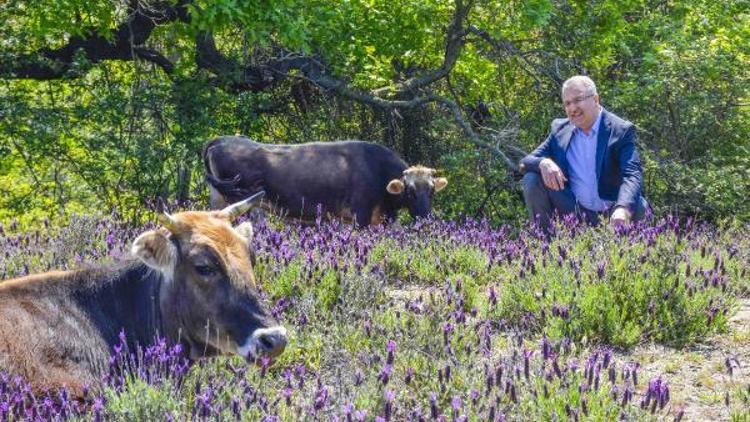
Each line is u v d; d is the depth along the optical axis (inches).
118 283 210.1
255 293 196.9
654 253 297.1
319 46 676.1
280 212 539.8
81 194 693.9
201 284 195.9
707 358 262.4
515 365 213.6
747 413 211.2
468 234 379.9
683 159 701.3
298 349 249.0
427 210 532.4
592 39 706.8
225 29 669.9
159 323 204.1
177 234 198.7
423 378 219.0
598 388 211.3
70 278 207.9
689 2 727.1
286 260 305.6
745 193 669.3
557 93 725.3
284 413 189.9
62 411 182.7
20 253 321.1
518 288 290.2
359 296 284.0
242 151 554.9
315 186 543.8
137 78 668.7
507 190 718.5
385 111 746.8
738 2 731.4
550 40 716.0
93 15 641.6
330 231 371.2
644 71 693.3
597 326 271.3
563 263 298.4
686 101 692.1
